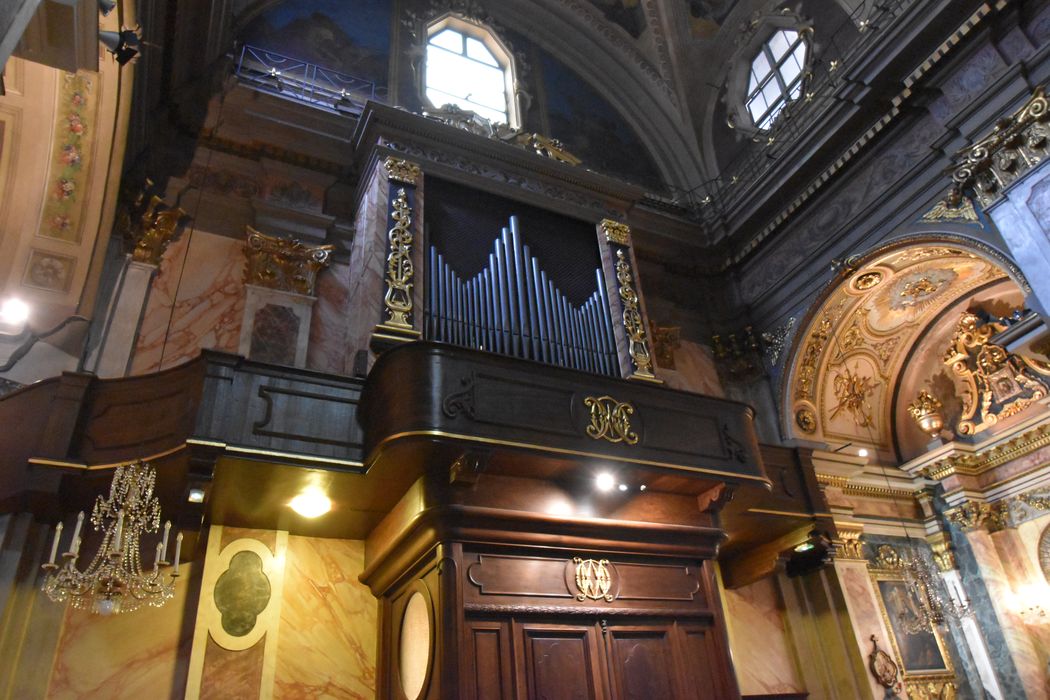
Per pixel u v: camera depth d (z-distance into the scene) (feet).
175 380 19.21
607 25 43.55
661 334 34.76
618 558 21.59
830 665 29.37
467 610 18.37
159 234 25.41
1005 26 25.59
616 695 19.39
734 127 40.37
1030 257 23.41
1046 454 35.06
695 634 21.70
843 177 32.19
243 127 28.76
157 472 18.48
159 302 24.47
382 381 19.74
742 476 22.84
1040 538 34.83
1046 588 34.17
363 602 22.47
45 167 22.85
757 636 29.17
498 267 25.66
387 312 22.25
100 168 22.98
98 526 16.80
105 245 23.84
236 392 18.70
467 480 19.12
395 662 20.30
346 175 29.91
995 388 36.99
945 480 37.42
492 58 41.24
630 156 41.88
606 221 29.48
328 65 33.68
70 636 18.85
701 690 20.75
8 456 17.98
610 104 43.52
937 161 28.04
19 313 21.98
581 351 25.34
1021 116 24.23
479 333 23.63
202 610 20.06
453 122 33.40
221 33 29.07
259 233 26.94
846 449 36.29
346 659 21.38
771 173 34.42
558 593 19.99
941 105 27.73
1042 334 22.72
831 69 34.17
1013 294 35.42
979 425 37.60
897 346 38.11
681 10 42.83
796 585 31.17
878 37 28.66
